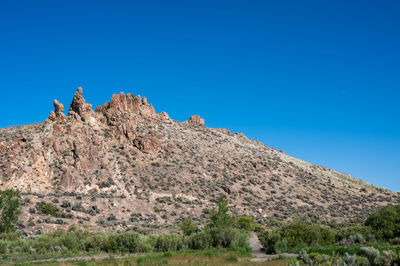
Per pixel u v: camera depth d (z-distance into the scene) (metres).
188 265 23.20
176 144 105.69
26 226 50.81
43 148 76.44
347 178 132.12
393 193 114.56
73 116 90.50
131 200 70.62
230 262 24.61
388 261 15.44
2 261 28.50
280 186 97.00
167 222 64.06
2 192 45.81
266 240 35.81
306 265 17.41
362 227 36.66
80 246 35.75
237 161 107.44
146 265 23.47
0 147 72.56
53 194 65.19
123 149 89.94
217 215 44.00
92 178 74.25
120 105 106.12
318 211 82.50
